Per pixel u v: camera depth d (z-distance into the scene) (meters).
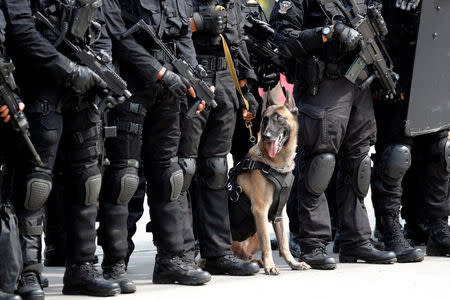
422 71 12.44
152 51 9.73
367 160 12.03
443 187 13.27
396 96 12.52
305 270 11.59
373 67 11.83
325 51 11.65
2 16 7.89
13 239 8.16
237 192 11.80
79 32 8.65
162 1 9.81
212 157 11.09
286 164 11.59
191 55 10.19
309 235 11.81
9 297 8.07
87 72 8.56
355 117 11.99
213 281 10.50
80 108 8.88
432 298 9.16
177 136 10.04
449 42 12.85
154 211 10.16
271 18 12.16
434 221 13.34
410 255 12.40
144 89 9.56
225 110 11.03
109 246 9.66
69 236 9.28
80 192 9.10
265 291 9.60
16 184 8.52
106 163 9.65
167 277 10.23
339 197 12.36
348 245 12.32
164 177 9.98
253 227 11.95
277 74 13.00
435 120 12.77
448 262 12.44
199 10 10.99
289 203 13.54
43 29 8.66
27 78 8.63
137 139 9.63
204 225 11.18
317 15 11.74
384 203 12.73
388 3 12.73
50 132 8.57
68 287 9.39
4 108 7.92
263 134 11.33
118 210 9.67
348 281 10.41
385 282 10.30
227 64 11.16
